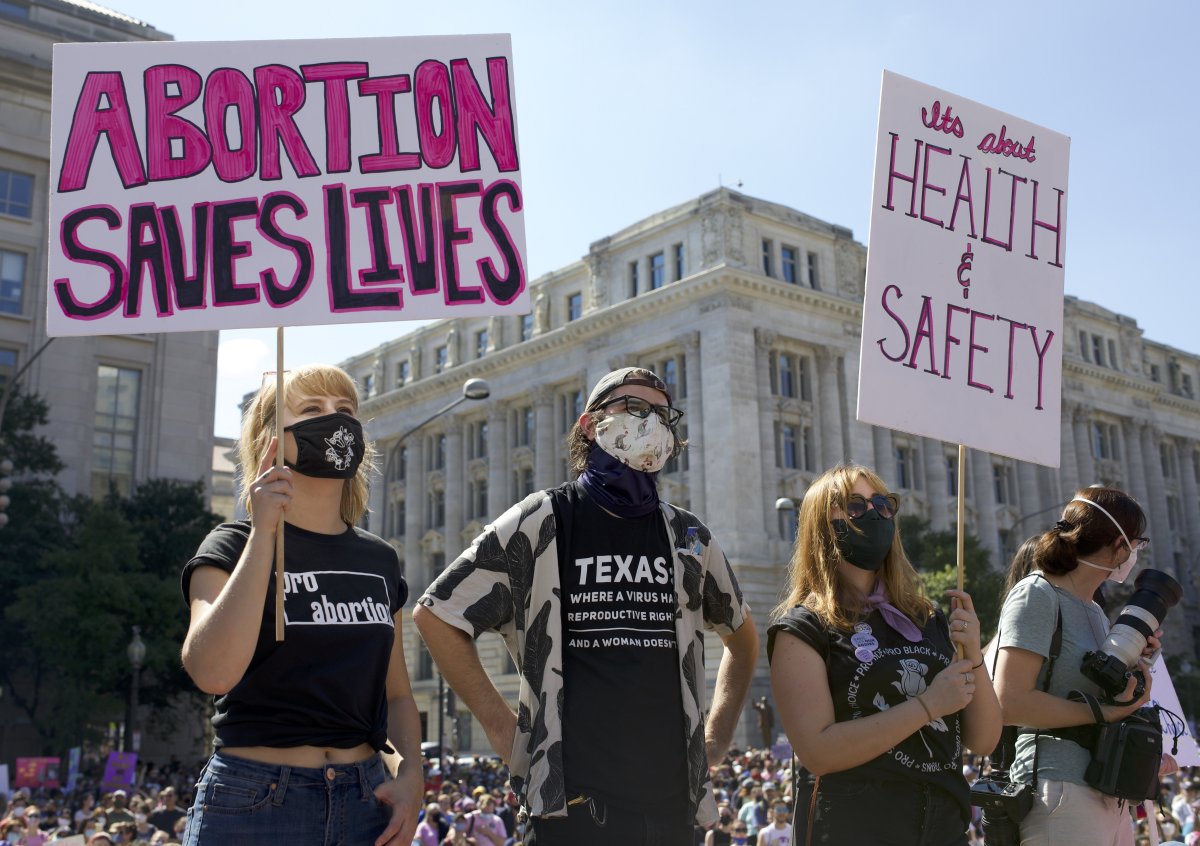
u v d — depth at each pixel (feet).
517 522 13.93
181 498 142.20
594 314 194.39
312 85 14.61
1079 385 237.25
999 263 16.94
